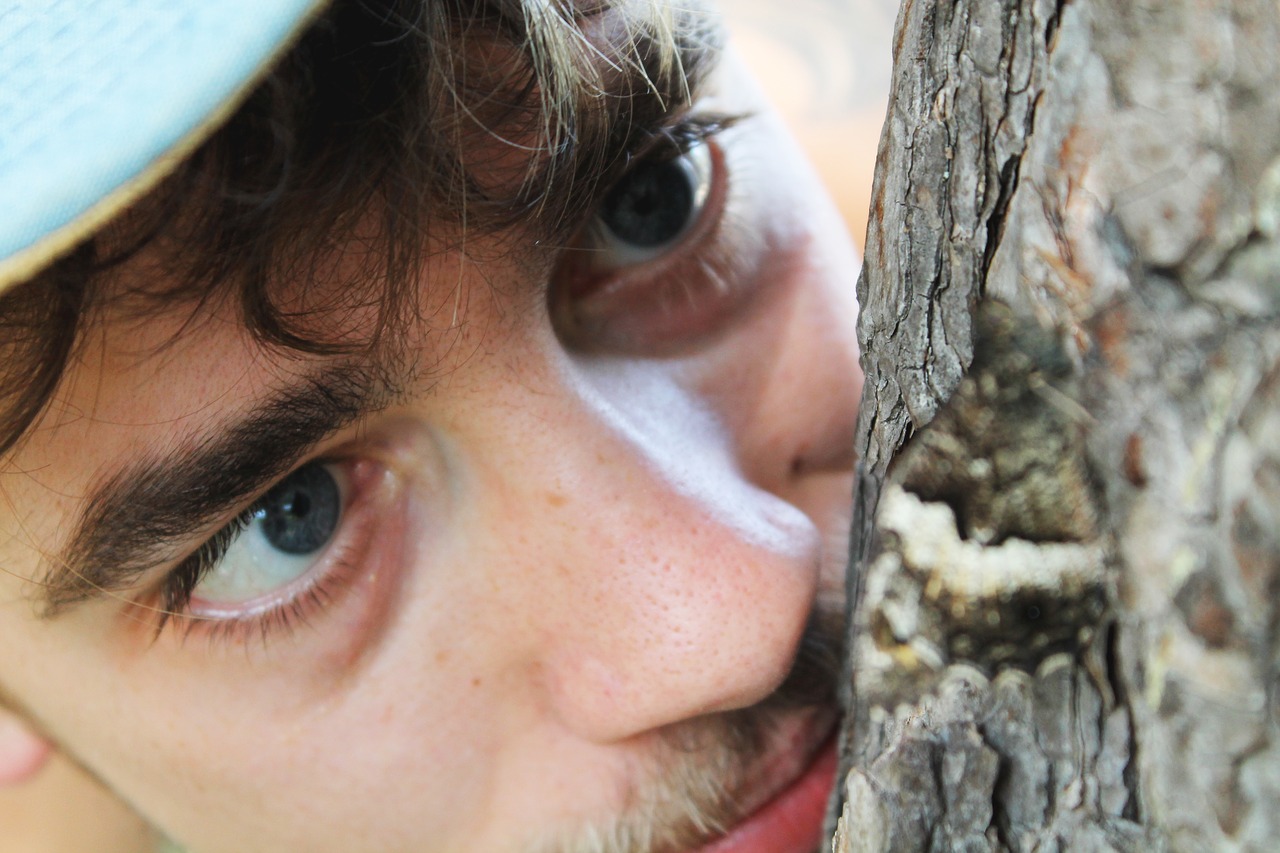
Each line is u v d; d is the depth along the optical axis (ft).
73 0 0.90
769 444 1.15
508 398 1.03
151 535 0.99
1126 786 0.89
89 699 1.10
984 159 0.90
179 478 0.98
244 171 0.92
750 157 1.18
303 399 0.98
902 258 0.93
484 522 1.06
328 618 1.07
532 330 1.02
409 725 1.09
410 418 1.03
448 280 0.98
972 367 0.91
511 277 1.00
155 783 1.14
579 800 1.12
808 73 2.73
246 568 1.06
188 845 1.18
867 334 0.96
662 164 1.11
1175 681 0.87
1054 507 0.90
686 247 1.13
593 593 1.06
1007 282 0.90
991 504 0.91
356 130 0.93
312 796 1.10
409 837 1.12
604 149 0.99
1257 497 0.85
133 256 0.92
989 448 0.91
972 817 0.91
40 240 0.88
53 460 0.97
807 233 1.19
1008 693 0.91
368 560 1.07
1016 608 0.91
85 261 0.91
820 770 1.14
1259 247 0.85
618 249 1.11
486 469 1.05
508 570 1.06
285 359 0.96
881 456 0.96
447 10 0.94
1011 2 0.88
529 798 1.12
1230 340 0.85
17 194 0.88
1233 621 0.85
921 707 0.92
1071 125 0.87
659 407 1.10
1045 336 0.89
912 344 0.93
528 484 1.05
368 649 1.08
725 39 1.15
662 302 1.13
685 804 1.12
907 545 0.93
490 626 1.08
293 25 0.88
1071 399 0.89
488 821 1.12
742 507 1.08
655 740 1.11
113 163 0.88
